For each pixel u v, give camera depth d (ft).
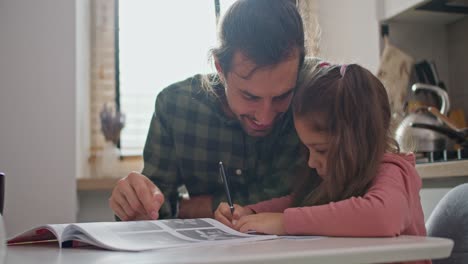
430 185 5.94
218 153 4.85
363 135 3.47
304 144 4.05
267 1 3.80
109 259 2.01
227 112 4.68
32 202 7.19
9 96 7.23
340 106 3.60
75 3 7.41
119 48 9.07
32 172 7.22
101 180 7.39
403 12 7.28
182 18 9.34
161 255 2.05
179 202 5.13
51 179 7.24
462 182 5.45
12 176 7.17
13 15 7.29
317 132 3.73
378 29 7.63
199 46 9.32
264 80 3.65
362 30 7.93
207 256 1.90
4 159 7.18
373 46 7.71
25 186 7.19
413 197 3.12
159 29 9.26
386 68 7.45
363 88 3.60
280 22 3.68
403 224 2.78
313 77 3.89
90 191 7.82
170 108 4.99
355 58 8.05
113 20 8.87
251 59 3.59
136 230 2.82
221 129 4.82
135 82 9.11
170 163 5.06
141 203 3.76
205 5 9.36
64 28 7.36
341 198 3.47
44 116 7.28
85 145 8.36
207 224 3.14
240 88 3.78
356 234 2.69
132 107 9.05
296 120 3.88
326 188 3.61
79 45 7.87
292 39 3.69
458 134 6.21
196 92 4.94
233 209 3.90
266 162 4.75
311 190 4.16
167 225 3.05
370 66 7.74
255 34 3.62
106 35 8.85
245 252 1.98
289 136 4.51
